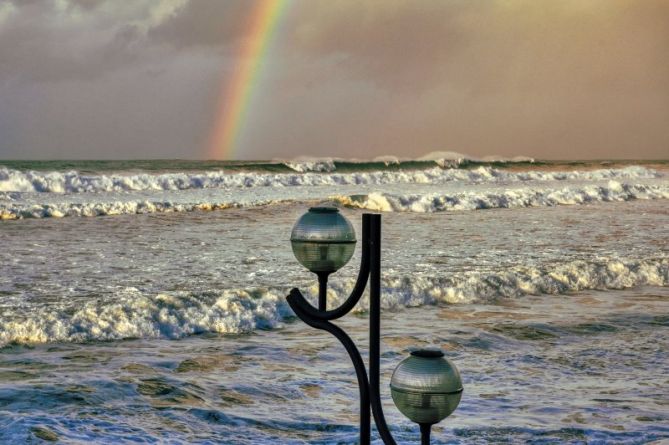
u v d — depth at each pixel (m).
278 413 8.06
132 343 10.89
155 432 7.20
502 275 15.55
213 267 17.02
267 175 45.38
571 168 70.62
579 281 16.14
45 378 8.79
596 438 7.53
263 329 12.02
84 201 33.47
